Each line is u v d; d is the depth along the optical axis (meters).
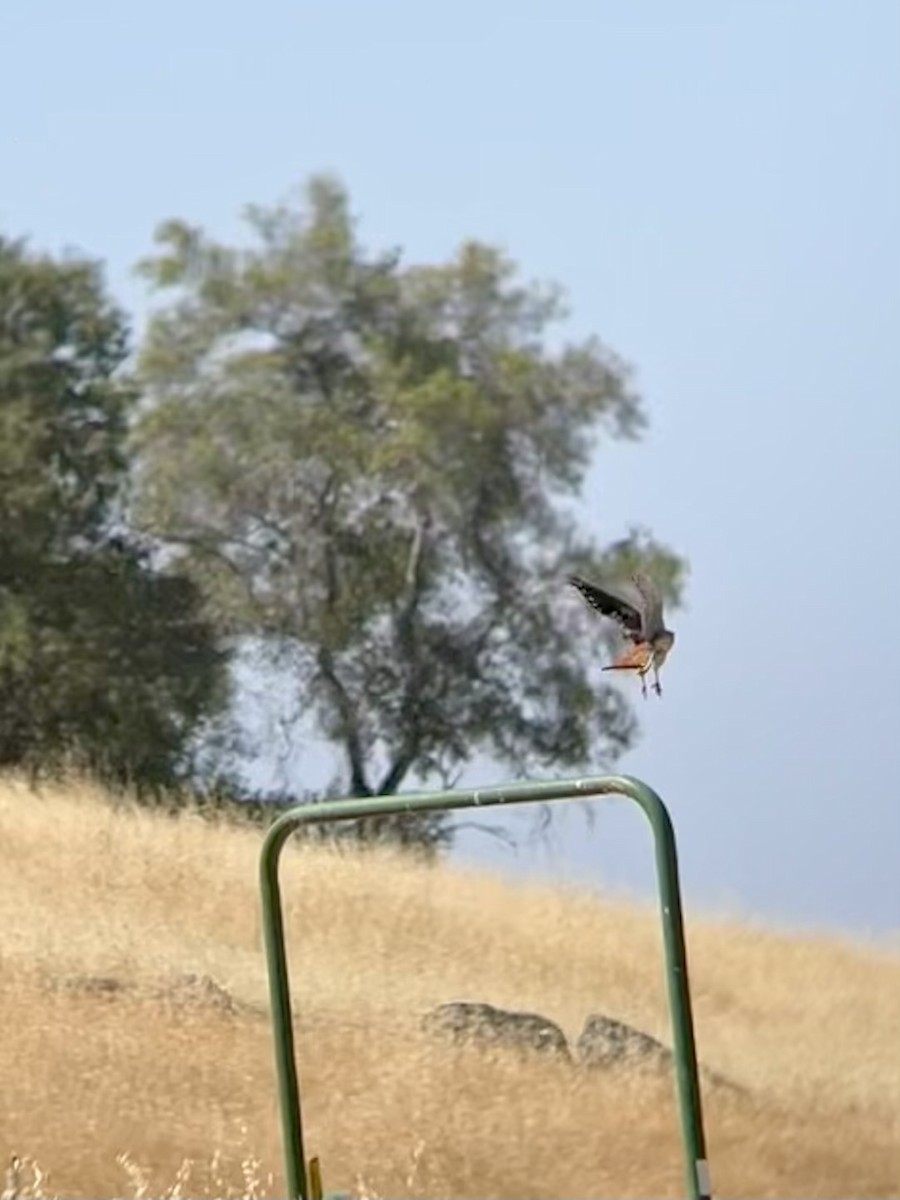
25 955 71.75
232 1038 63.47
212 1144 56.38
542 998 75.31
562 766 165.62
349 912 81.06
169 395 163.75
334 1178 56.34
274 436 161.50
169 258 165.00
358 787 163.75
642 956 80.38
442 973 76.12
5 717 154.75
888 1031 75.12
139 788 144.38
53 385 160.25
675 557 161.75
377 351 166.25
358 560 163.12
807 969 80.50
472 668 164.88
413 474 163.12
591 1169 57.53
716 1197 58.31
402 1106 58.88
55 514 157.62
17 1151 54.69
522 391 164.50
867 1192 60.09
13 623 153.50
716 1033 74.19
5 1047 60.75
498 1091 60.22
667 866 31.36
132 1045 61.84
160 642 158.00
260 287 165.50
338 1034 65.44
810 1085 67.06
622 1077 62.34
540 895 83.44
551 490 166.12
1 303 162.75
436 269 168.25
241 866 86.31
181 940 77.06
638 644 28.12
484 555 164.75
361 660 163.75
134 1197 53.00
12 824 87.12
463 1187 56.69
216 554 162.00
